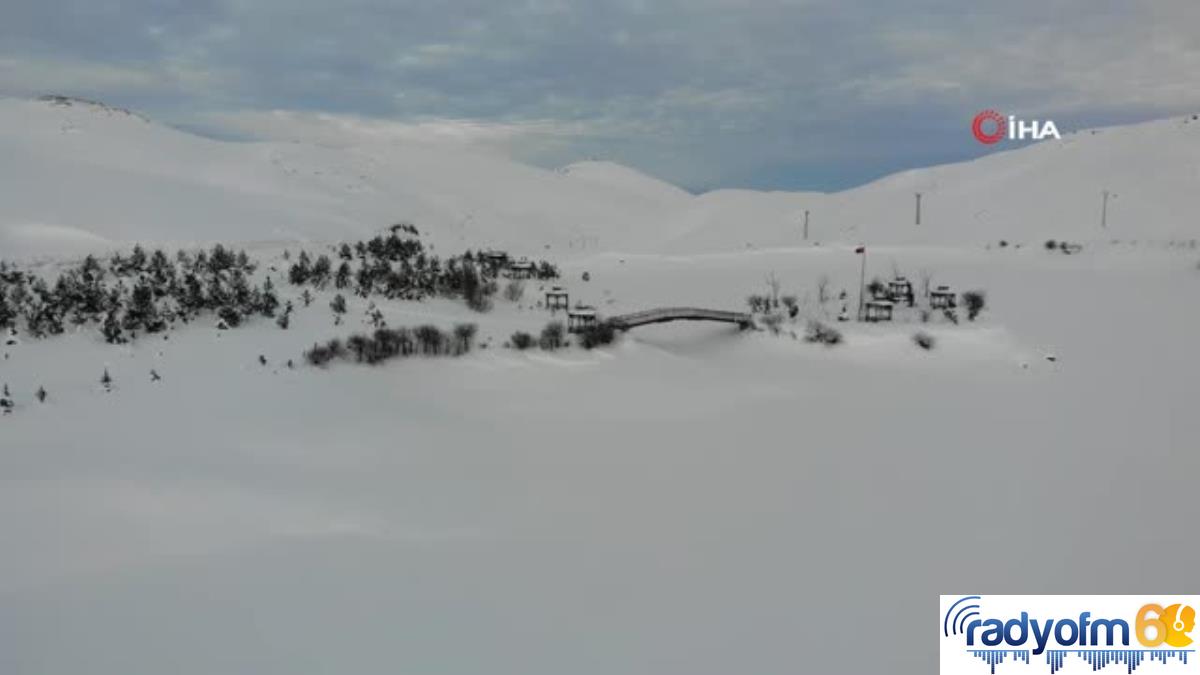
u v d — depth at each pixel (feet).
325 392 123.24
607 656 57.62
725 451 110.11
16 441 97.71
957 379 152.56
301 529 78.74
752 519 85.46
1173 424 124.16
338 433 108.99
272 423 109.91
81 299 146.72
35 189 267.18
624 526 82.64
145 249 218.59
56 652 55.72
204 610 62.03
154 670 54.08
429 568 71.00
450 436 111.55
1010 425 124.16
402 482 93.40
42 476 87.45
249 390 120.67
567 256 317.83
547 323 177.37
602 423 121.70
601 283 242.17
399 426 114.11
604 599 66.18
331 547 74.59
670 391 142.10
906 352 165.68
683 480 97.86
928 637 61.46
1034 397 140.67
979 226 372.17
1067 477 100.73
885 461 106.73
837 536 81.10
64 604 62.18
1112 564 75.41
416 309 178.81
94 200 270.05
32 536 73.92
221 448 99.81
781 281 243.40
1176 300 203.92
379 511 84.48
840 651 59.16
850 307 204.44
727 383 149.59
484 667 55.77
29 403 110.32
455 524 81.87
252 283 177.47
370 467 97.81
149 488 86.38
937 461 106.93
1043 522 85.76
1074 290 216.95
